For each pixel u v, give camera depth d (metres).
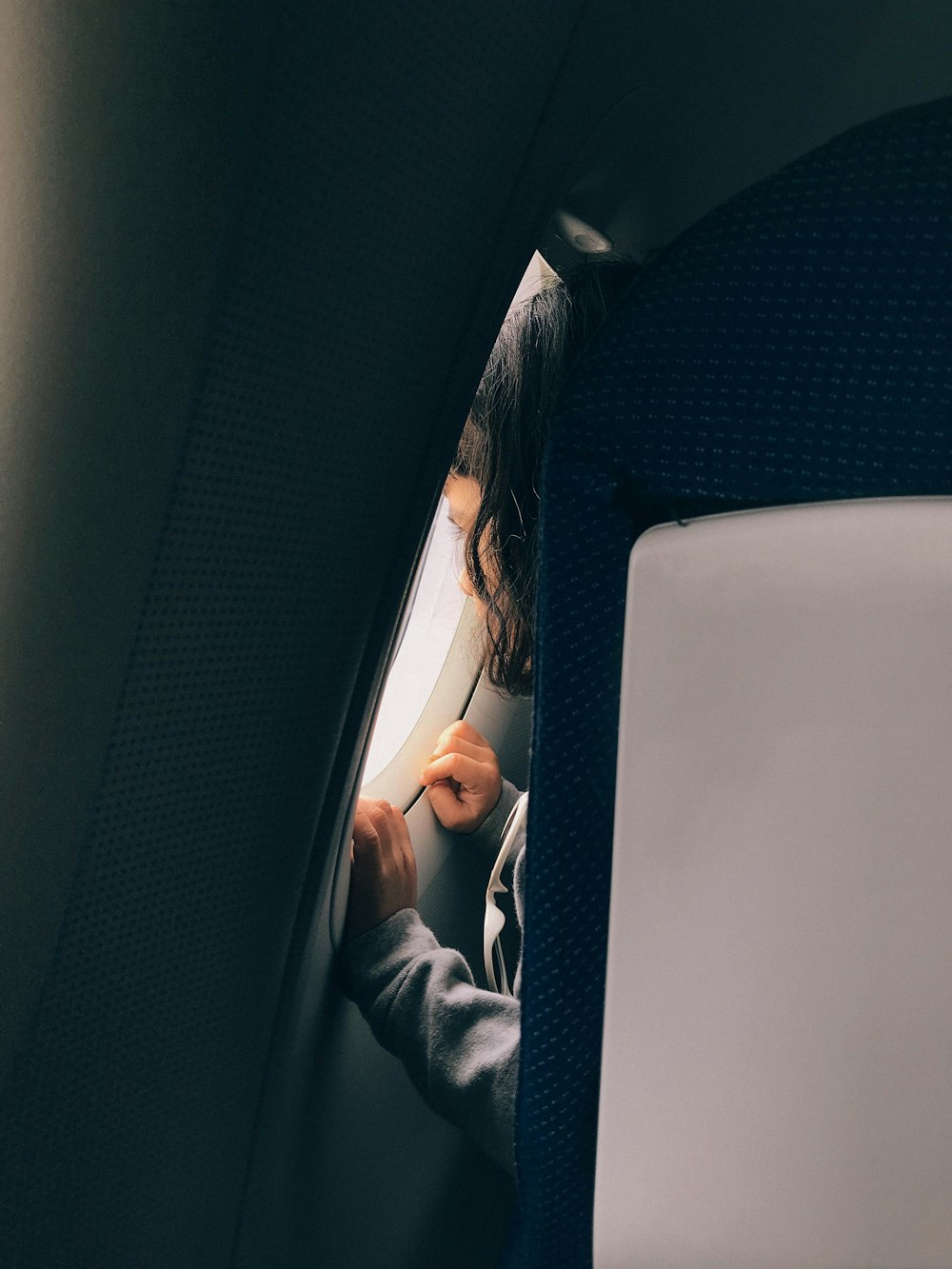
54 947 0.64
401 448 0.69
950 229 0.43
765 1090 0.54
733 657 0.48
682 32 0.70
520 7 0.59
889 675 0.47
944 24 0.77
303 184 0.55
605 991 0.55
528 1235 0.66
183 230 0.53
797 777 0.49
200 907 0.70
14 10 0.50
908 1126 0.53
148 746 0.63
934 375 0.45
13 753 0.60
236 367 0.57
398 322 0.64
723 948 0.52
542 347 0.95
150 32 0.50
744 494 0.50
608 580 0.53
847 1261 0.56
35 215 0.53
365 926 0.97
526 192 0.67
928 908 0.50
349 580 0.70
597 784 0.56
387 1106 1.04
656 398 0.48
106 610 0.59
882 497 0.47
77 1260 0.72
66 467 0.57
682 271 0.46
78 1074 0.68
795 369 0.46
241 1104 0.80
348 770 0.77
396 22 0.54
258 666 0.66
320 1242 0.96
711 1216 0.57
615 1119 0.56
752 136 0.85
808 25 0.75
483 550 1.00
